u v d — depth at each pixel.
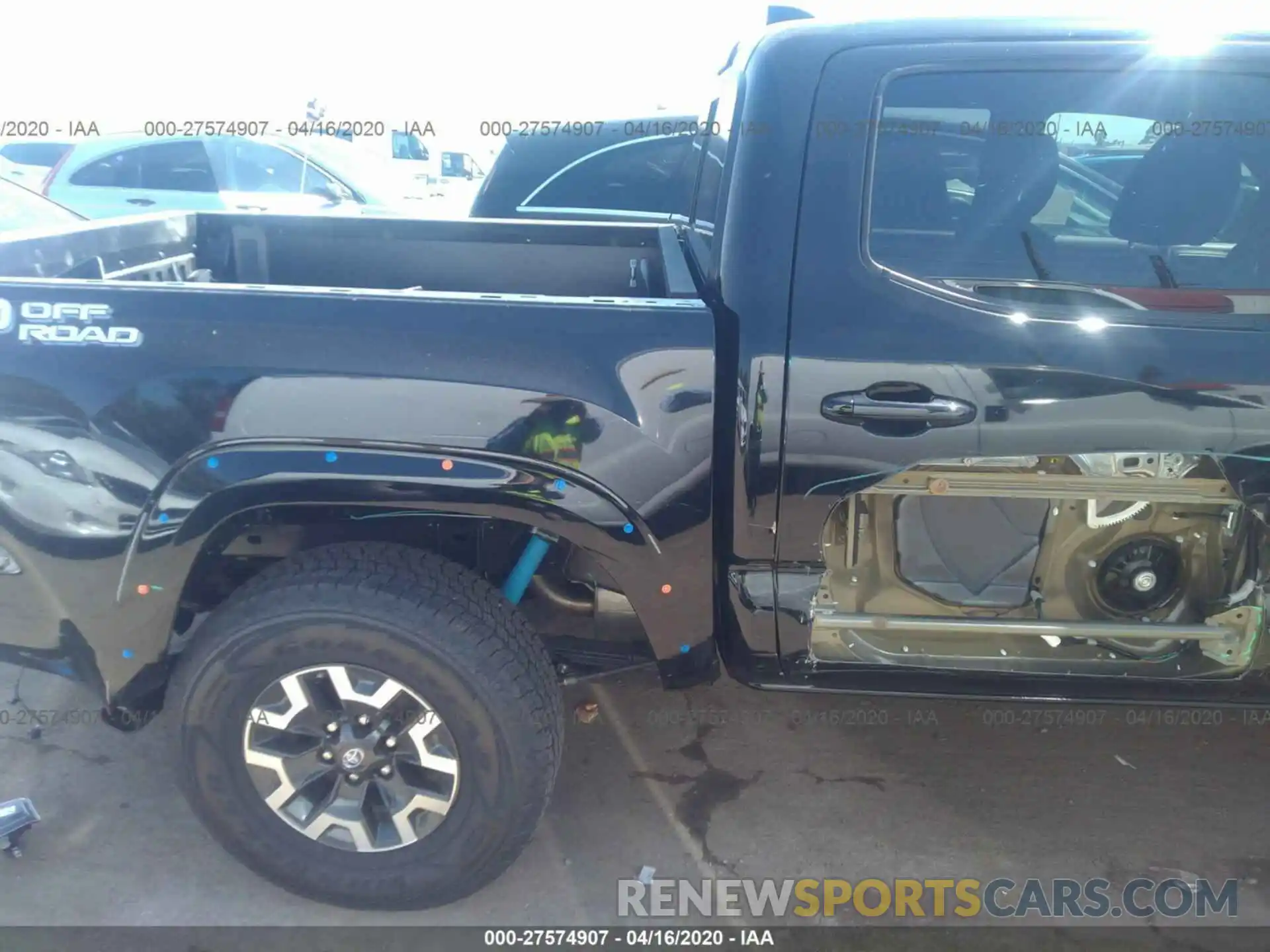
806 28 2.17
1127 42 2.08
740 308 2.11
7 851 2.52
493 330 2.04
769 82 2.13
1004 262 2.12
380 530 2.40
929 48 2.10
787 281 2.10
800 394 2.09
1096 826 2.76
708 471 2.10
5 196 4.45
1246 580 2.32
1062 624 2.35
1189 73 2.08
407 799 2.26
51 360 2.05
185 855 2.56
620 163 5.29
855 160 2.11
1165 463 2.18
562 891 2.50
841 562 2.38
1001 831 2.74
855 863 2.62
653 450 2.07
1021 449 2.09
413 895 2.32
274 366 2.03
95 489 2.08
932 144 2.12
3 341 2.05
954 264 2.12
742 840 2.69
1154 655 2.39
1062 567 2.41
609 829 2.72
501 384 2.04
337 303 2.05
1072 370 2.06
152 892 2.44
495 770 2.19
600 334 2.04
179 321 2.04
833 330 2.08
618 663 2.46
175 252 3.35
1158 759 3.05
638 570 2.16
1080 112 2.11
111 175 7.60
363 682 2.18
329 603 2.10
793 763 3.01
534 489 2.06
